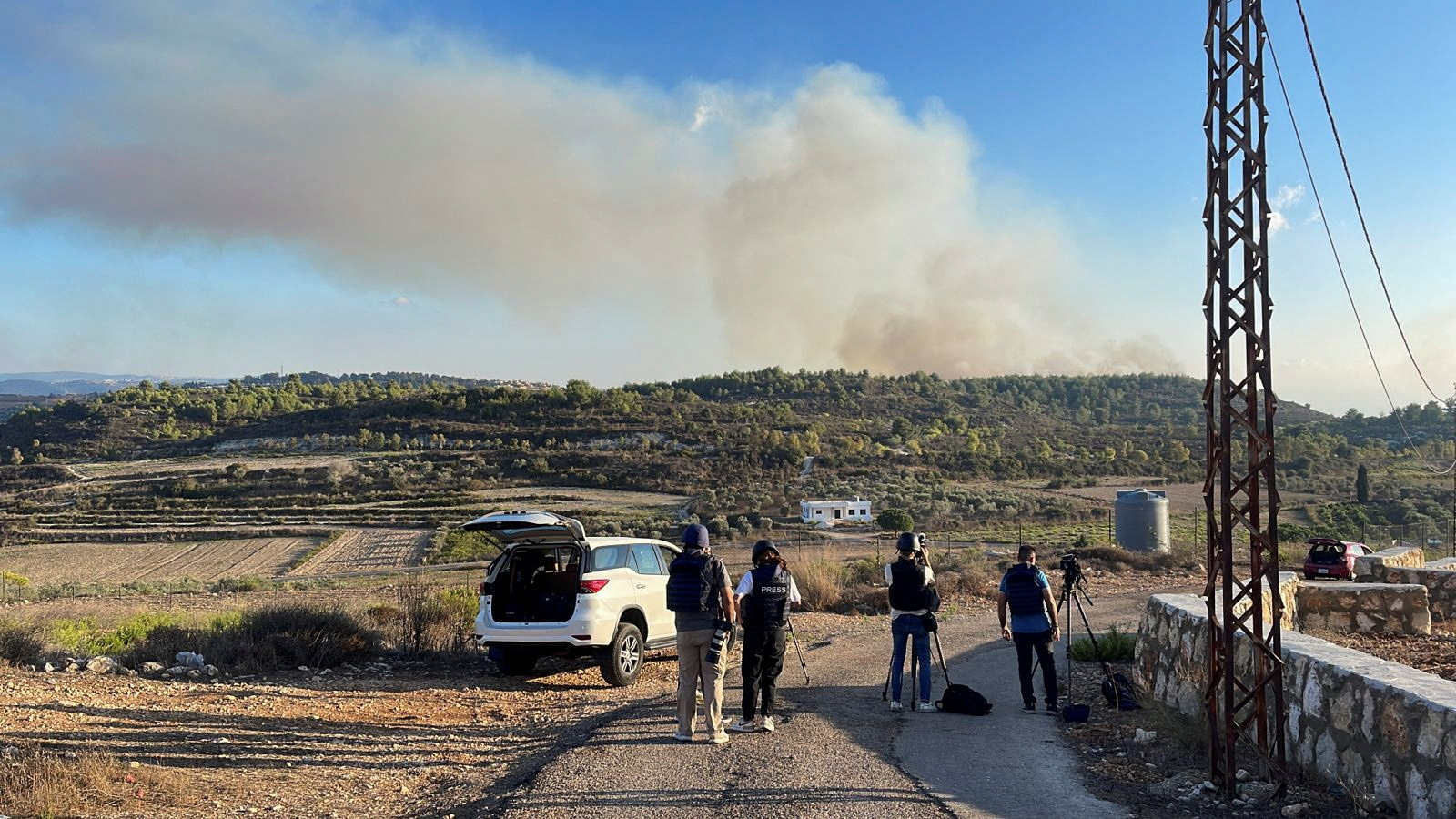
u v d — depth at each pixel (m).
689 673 8.14
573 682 11.88
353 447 143.50
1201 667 8.64
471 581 32.22
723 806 6.15
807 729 8.55
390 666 13.05
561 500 101.75
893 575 9.69
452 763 7.70
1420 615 13.84
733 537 69.31
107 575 68.12
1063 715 9.01
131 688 10.38
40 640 12.35
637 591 12.02
